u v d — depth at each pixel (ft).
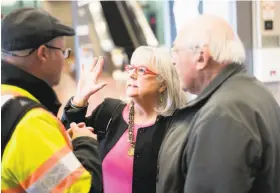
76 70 9.96
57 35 3.95
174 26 10.87
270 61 9.73
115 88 10.52
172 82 5.23
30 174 3.63
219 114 3.76
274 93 9.86
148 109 5.37
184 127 4.57
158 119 5.31
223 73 4.16
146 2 12.01
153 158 5.11
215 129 3.74
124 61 11.57
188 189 3.84
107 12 12.03
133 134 5.35
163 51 5.33
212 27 4.16
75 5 10.69
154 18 11.85
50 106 4.13
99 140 5.61
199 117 3.97
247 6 9.70
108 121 5.60
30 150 3.61
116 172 5.30
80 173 3.72
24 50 3.83
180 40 4.34
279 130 4.12
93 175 3.92
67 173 3.66
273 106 4.17
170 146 4.61
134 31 11.89
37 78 3.92
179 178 4.32
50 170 3.63
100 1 11.84
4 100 3.76
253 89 4.07
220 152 3.67
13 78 3.86
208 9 9.60
